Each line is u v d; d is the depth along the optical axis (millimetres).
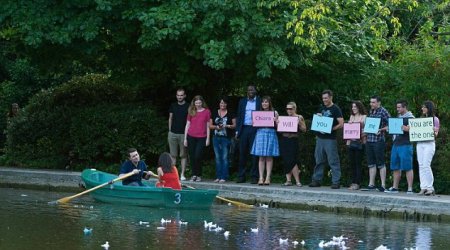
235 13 19562
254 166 19516
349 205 16797
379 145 18047
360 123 18422
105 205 16812
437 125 17609
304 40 19016
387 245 12805
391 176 18891
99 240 12383
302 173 20156
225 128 19703
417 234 14039
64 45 20234
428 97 20000
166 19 19188
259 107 19375
